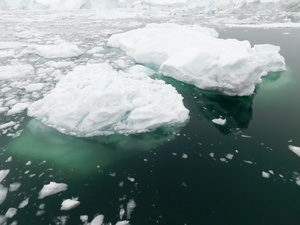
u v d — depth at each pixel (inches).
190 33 462.9
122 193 172.4
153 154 214.1
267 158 205.9
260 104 305.6
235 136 239.0
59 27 953.5
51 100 273.4
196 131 247.9
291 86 359.3
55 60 498.6
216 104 307.1
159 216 153.9
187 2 2306.8
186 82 364.8
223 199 166.1
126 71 421.7
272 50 429.7
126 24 1019.3
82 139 234.5
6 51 562.3
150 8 1915.6
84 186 179.3
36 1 2059.5
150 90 291.4
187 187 176.9
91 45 629.9
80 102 249.8
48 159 208.7
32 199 168.2
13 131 248.2
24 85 366.0
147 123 246.2
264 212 155.8
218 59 328.2
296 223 147.8
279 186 176.2
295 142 226.4
